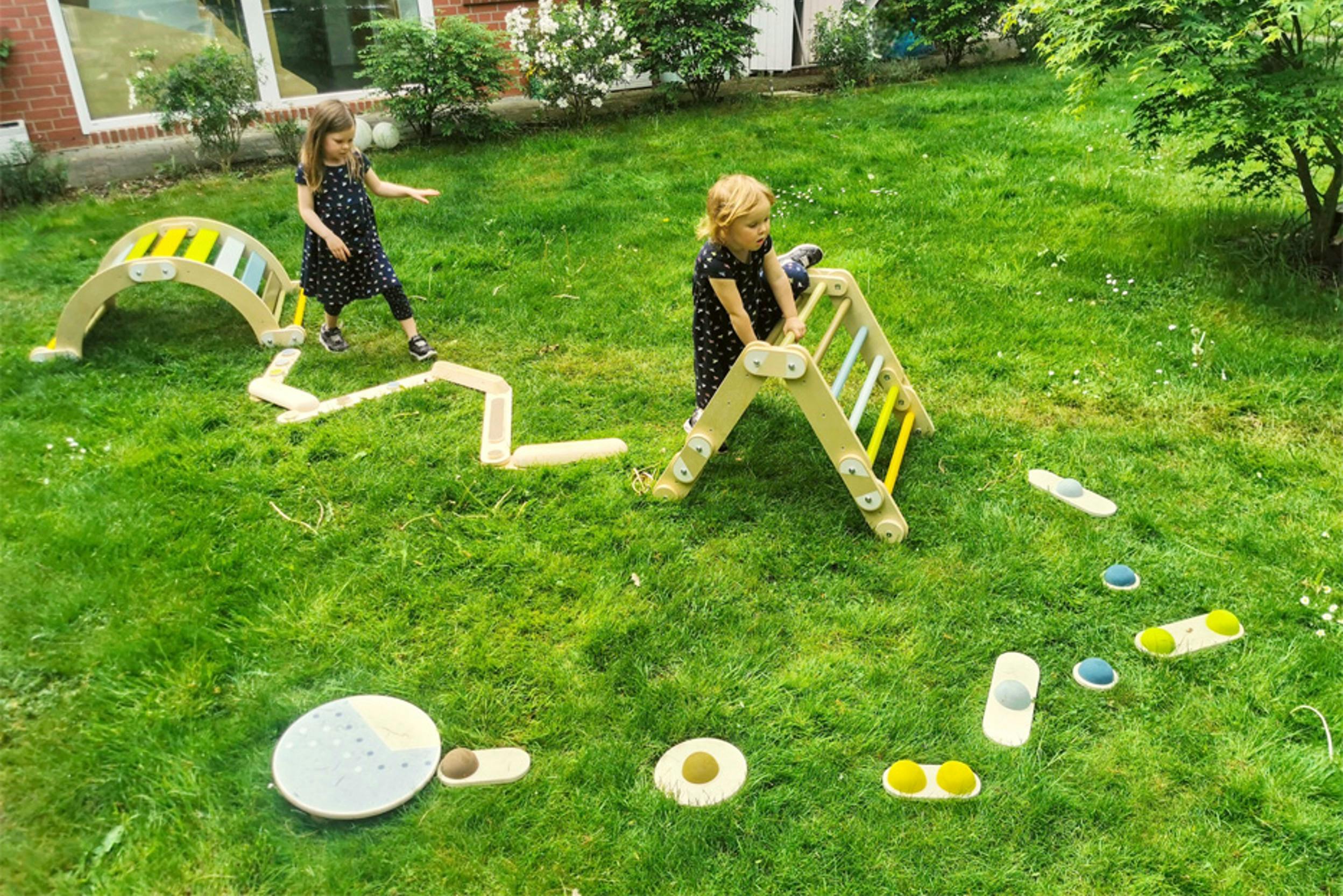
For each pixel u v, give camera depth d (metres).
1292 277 4.91
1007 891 2.10
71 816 2.29
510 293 5.35
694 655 2.78
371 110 9.53
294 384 4.44
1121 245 5.55
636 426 4.00
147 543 3.23
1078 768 2.39
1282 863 2.15
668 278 5.45
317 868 2.17
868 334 3.82
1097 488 3.52
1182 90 4.43
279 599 2.99
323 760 2.41
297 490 3.55
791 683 2.66
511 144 8.48
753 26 9.96
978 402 4.14
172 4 8.74
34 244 6.39
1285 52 4.76
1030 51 10.69
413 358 4.66
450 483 3.55
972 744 2.47
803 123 8.55
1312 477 3.53
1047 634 2.83
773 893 2.10
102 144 8.75
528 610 2.95
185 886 2.14
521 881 2.13
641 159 7.76
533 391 4.32
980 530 3.28
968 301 5.02
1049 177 6.75
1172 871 2.13
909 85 9.98
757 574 3.10
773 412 4.08
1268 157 4.98
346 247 4.38
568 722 2.55
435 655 2.79
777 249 5.81
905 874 2.14
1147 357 4.40
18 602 2.94
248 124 8.39
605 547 3.23
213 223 5.17
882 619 2.89
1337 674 2.64
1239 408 3.99
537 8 9.62
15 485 3.60
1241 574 3.04
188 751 2.45
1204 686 2.63
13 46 8.27
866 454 3.21
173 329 5.04
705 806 2.29
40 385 4.35
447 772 2.38
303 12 9.17
